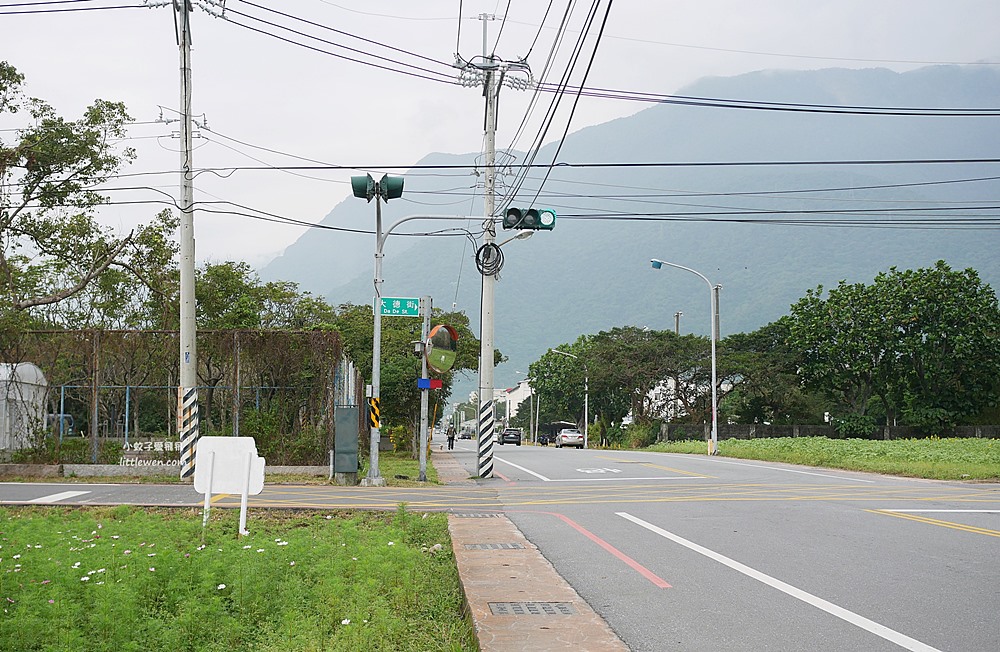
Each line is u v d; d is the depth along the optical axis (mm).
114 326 40094
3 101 30234
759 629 7250
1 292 32250
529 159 24109
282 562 8961
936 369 59750
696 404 67062
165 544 10516
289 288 46469
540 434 108750
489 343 26188
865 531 13008
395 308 24344
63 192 31500
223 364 25797
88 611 7180
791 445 42312
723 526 13648
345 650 6164
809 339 62656
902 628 7270
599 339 76250
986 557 10703
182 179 23625
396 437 47656
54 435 24797
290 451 24859
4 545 10195
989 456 33500
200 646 6566
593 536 12617
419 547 11492
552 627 7035
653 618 7633
